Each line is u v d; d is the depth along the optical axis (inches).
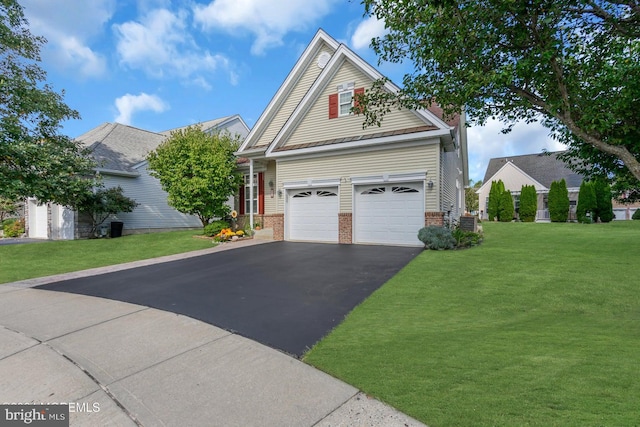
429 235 409.1
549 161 1264.8
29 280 317.7
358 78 509.4
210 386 122.1
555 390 106.0
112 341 165.3
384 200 481.4
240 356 145.6
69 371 136.6
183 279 301.7
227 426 99.7
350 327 176.9
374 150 482.6
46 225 738.8
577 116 206.2
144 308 217.6
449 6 189.5
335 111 528.1
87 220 668.7
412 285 255.4
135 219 734.5
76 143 596.4
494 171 1405.0
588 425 87.7
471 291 236.8
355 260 364.2
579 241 470.9
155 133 944.9
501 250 390.9
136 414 107.5
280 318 193.3
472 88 194.9
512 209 1168.8
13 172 461.4
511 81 190.2
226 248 495.8
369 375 123.4
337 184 513.7
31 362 145.1
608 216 930.7
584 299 214.2
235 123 1021.8
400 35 231.6
